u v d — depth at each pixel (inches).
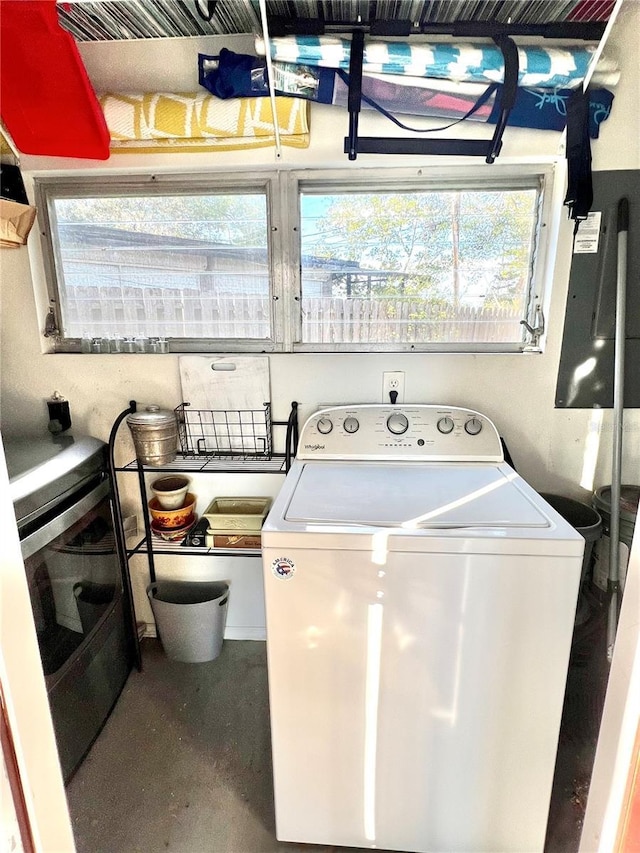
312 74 55.6
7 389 72.4
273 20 53.3
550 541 40.7
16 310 69.7
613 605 60.1
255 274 68.3
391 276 67.3
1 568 25.0
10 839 26.0
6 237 59.5
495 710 44.3
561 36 55.4
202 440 72.1
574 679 65.8
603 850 31.6
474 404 69.2
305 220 66.4
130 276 69.6
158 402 72.1
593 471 70.1
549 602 41.8
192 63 60.4
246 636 79.5
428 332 68.7
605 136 59.9
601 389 67.2
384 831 48.9
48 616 52.2
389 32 54.7
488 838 48.1
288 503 48.7
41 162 63.6
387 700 44.8
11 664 25.7
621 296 59.2
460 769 46.1
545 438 69.6
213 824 52.9
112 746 61.6
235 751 61.1
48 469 54.1
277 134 58.9
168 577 78.5
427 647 43.3
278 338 69.7
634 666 29.0
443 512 46.5
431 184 64.2
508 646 42.8
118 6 52.7
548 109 57.1
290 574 42.9
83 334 71.6
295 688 45.4
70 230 68.6
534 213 64.6
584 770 57.1
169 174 65.7
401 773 46.7
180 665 74.6
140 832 52.1
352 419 64.0
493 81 55.4
